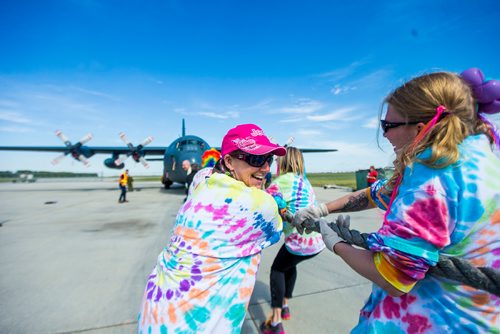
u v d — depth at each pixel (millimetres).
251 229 1243
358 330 1173
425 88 935
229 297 1229
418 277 835
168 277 1242
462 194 811
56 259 4363
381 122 1122
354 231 1063
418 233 812
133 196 14852
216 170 1503
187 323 1177
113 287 3354
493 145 966
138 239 5605
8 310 2816
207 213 1206
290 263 2432
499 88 930
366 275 950
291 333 2436
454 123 859
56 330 2484
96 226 6891
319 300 3018
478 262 844
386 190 1287
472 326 872
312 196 2494
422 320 939
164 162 16984
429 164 856
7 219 7875
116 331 2477
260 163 1374
